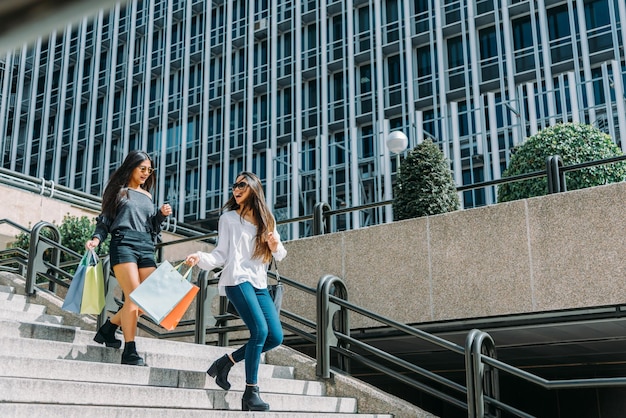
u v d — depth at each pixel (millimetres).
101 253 12383
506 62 24594
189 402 4434
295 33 30438
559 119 21656
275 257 4699
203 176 31062
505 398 8961
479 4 25953
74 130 35250
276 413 4461
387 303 6906
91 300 4637
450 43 26422
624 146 19297
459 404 4883
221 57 32719
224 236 4594
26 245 13000
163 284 4445
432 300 6621
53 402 3748
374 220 24969
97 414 3680
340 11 29422
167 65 33781
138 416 3850
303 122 29141
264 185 28922
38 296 7504
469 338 4855
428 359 8906
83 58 36531
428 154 7953
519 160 8211
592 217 5902
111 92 34719
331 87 28859
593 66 23000
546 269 6039
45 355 4488
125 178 4871
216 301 8172
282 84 30281
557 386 4297
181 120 32531
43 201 15195
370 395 5496
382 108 26859
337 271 7340
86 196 16094
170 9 34562
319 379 5785
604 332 6582
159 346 5453
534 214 6223
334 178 27078
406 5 27469
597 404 8109
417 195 7773
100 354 4820
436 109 25656
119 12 36094
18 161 36625
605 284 5703
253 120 30641
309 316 7434
